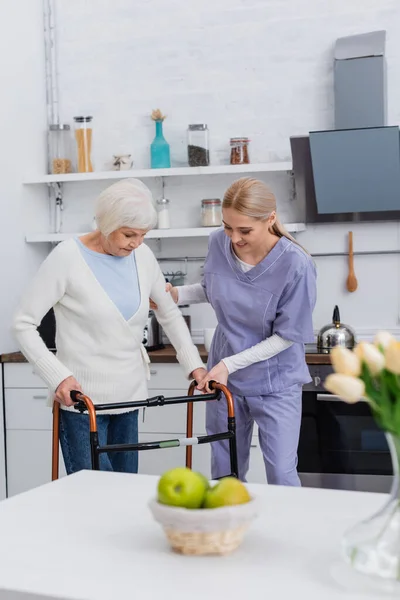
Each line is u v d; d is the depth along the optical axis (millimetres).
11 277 4168
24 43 4320
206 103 4387
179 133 4430
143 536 1424
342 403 3680
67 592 1181
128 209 2494
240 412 2949
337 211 4027
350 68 3943
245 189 2609
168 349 4090
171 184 4480
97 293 2629
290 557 1308
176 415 3822
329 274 4277
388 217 4094
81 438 2664
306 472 3729
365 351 1170
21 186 4297
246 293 2816
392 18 4141
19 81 4266
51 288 2625
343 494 1665
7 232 4137
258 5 4289
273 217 2719
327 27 4215
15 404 3984
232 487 1337
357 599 1140
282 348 2803
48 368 2572
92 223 4438
